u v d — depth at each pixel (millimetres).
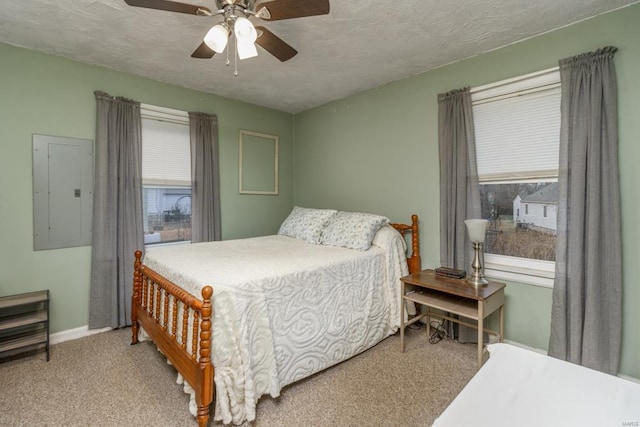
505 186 2461
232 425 1626
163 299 2131
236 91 3373
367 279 2424
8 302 2182
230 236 3641
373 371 2121
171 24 2062
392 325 2561
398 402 1803
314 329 2018
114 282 2742
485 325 2461
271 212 4043
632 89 1854
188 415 1702
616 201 1860
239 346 1638
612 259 1871
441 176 2686
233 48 2355
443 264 2688
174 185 3191
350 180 3541
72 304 2627
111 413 1710
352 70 2818
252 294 1734
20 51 2377
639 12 1833
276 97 3574
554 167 2201
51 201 2520
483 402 932
